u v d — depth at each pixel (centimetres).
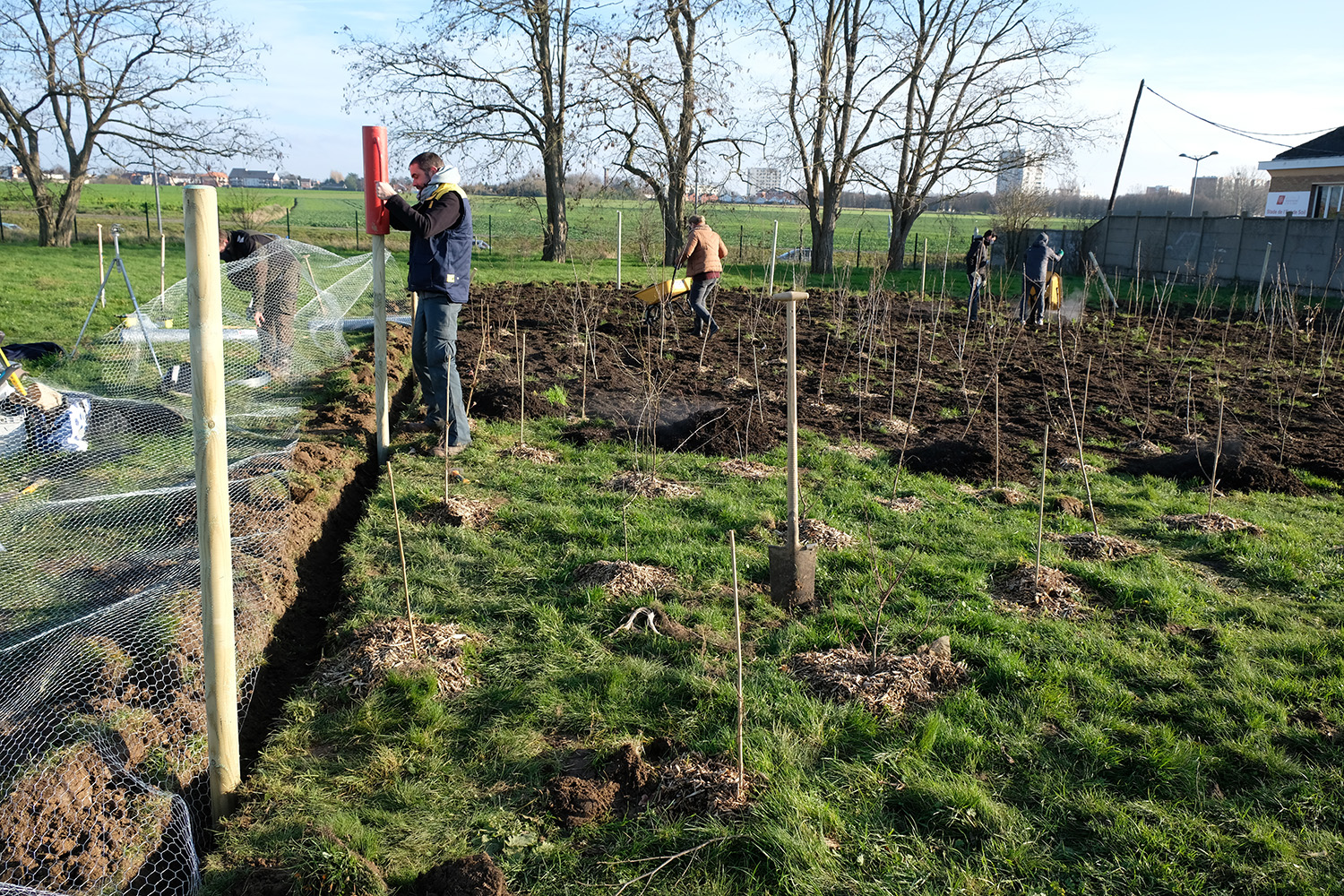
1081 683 387
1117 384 1041
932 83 2702
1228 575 514
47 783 287
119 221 3378
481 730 348
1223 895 268
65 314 1301
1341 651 416
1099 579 484
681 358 1123
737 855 282
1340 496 674
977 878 273
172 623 388
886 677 378
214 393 280
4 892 240
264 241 857
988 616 441
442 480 632
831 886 268
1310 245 2059
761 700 362
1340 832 296
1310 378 1121
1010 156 2753
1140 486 684
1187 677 390
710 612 443
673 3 2494
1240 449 758
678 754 332
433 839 291
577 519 562
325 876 264
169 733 334
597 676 385
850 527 567
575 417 823
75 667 352
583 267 2453
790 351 436
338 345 1027
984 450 715
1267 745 341
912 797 309
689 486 640
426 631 413
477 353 1086
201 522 289
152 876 276
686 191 2730
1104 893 268
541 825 297
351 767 328
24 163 2766
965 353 1226
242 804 311
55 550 478
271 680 398
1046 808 306
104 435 666
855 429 812
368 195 643
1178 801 310
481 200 5469
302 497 575
